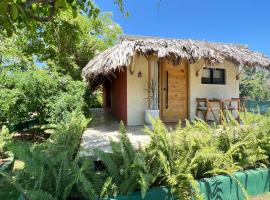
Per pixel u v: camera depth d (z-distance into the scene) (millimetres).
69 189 3037
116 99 12562
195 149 3959
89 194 2992
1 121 8000
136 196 3197
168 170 3441
